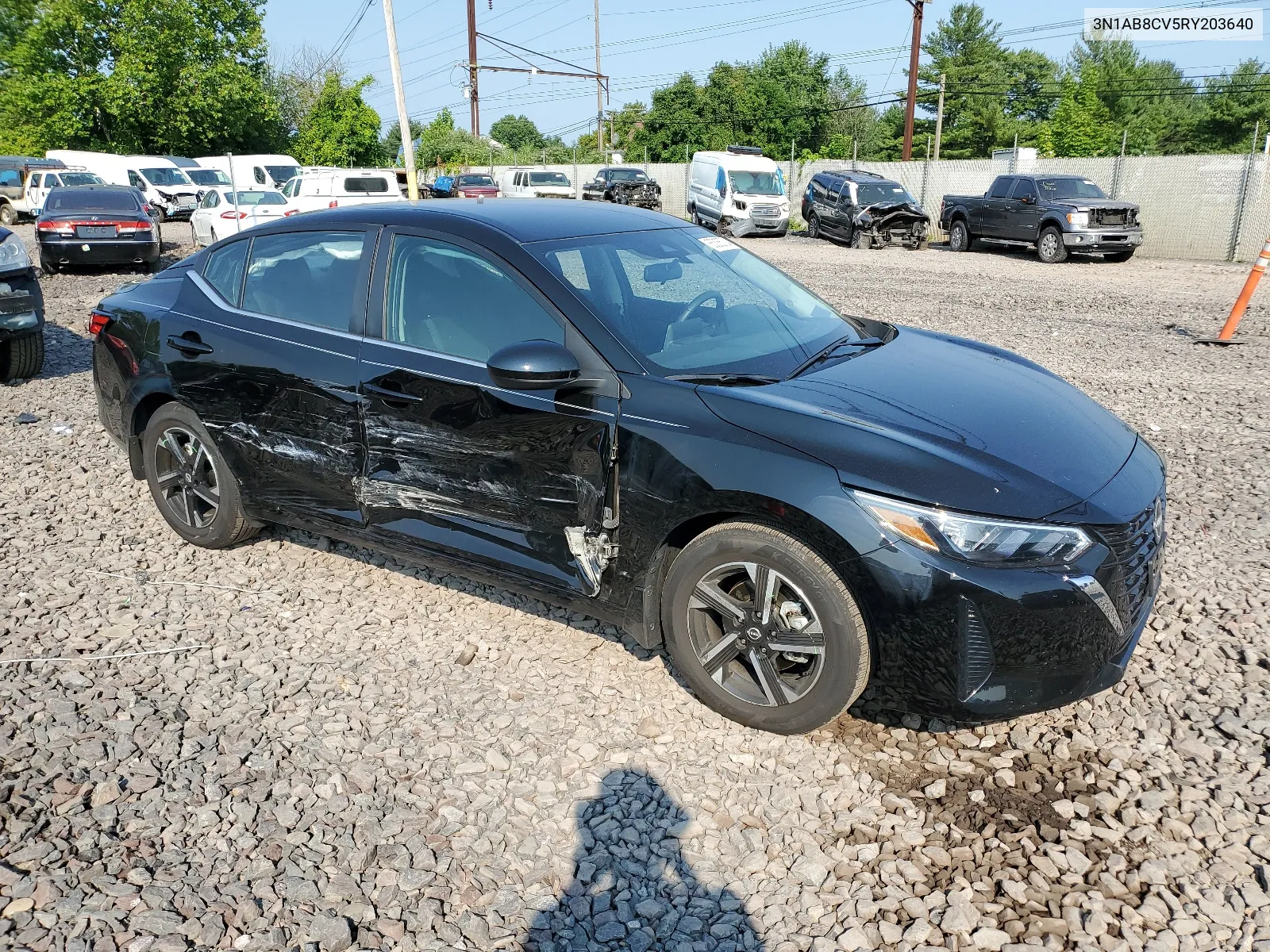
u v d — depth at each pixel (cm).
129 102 4178
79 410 735
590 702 337
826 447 288
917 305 1256
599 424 321
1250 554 446
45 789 289
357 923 242
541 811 283
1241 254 1978
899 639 278
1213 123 6719
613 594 331
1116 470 307
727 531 302
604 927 240
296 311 405
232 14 4462
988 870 257
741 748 310
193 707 335
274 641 380
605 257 367
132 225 1619
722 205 2620
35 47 4106
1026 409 330
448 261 365
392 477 373
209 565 449
